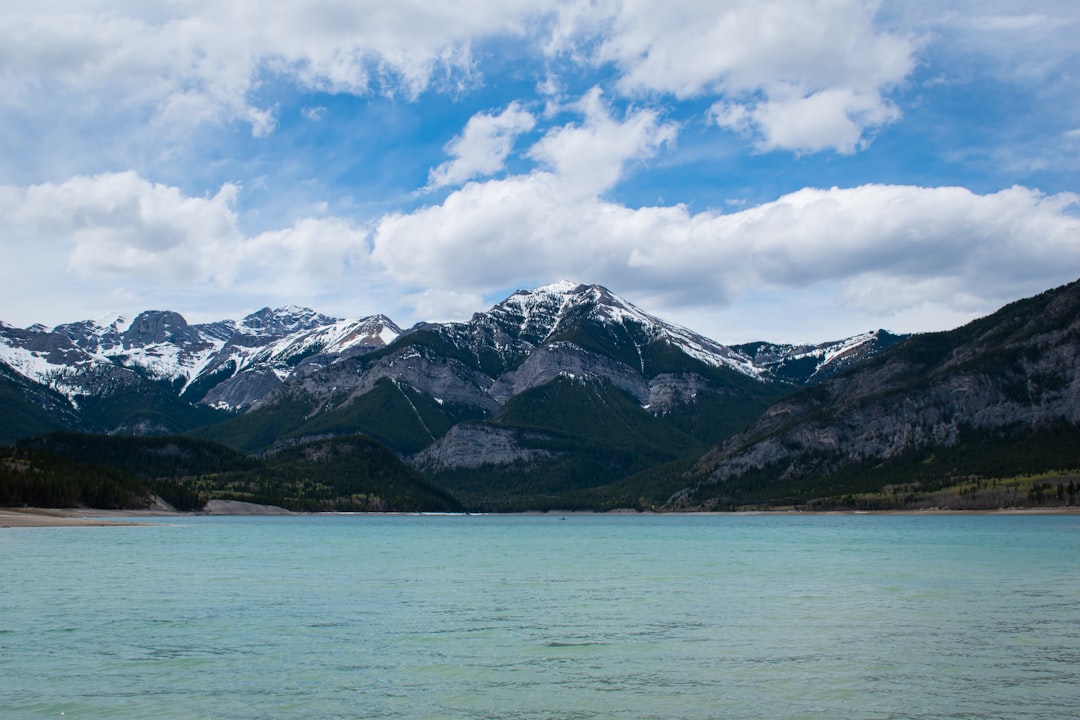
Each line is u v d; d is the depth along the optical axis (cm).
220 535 19238
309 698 4712
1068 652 5694
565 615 7250
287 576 10106
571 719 4378
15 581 9356
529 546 16625
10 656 5609
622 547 16262
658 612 7406
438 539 19250
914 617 7062
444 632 6462
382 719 4372
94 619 6938
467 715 4438
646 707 4559
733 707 4550
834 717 4388
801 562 12194
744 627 6662
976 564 11481
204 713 4456
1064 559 12150
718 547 15975
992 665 5362
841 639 6162
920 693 4772
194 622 6819
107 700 4656
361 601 8025
